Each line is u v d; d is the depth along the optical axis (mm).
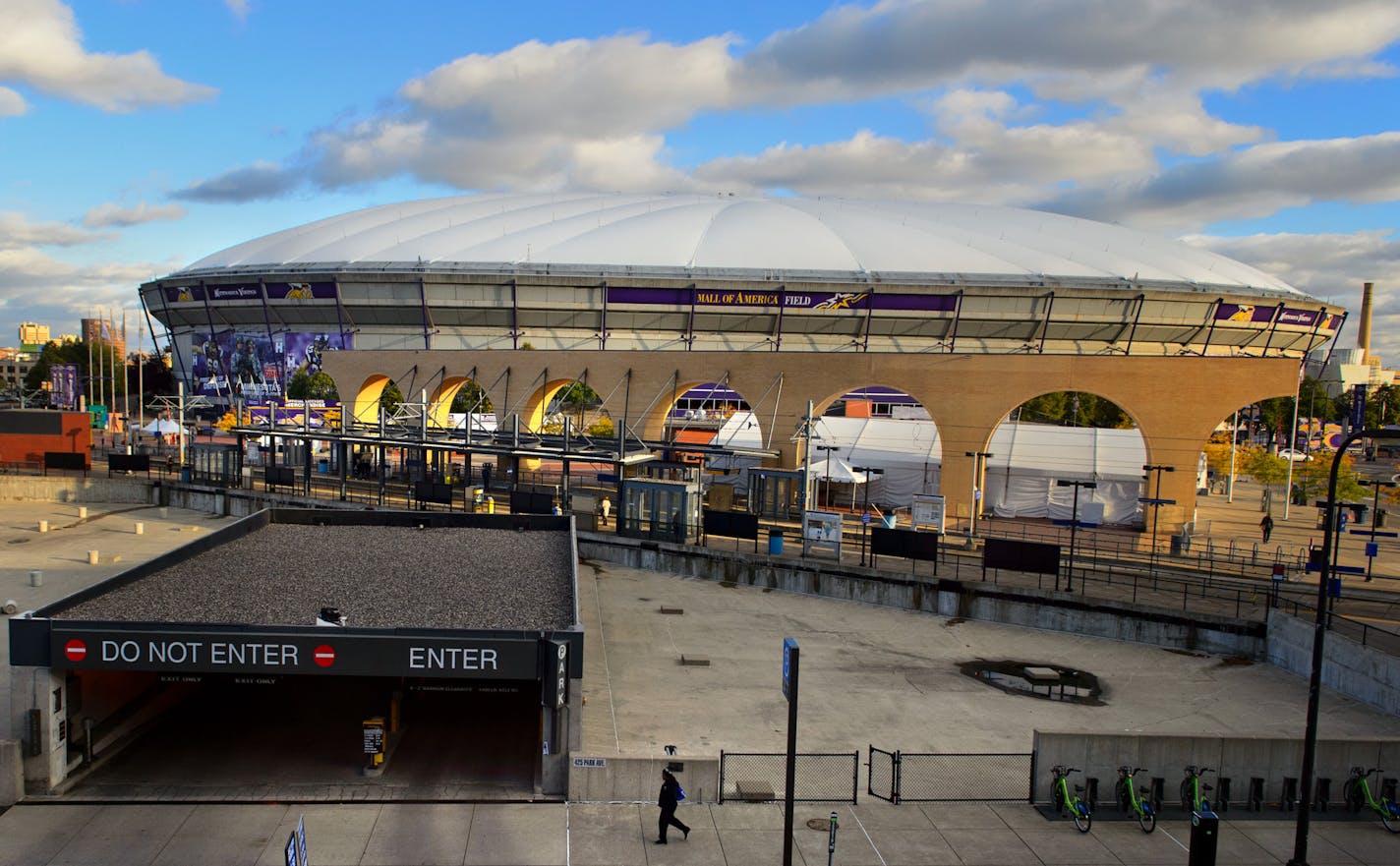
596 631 31297
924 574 35688
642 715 23250
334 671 17766
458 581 24484
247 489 57812
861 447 57406
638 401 60719
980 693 26000
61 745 17828
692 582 39562
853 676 27156
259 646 17625
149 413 128625
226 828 16328
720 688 25641
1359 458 126625
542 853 15781
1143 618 31578
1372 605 32156
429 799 17688
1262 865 15898
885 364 52438
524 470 66312
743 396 56938
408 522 33812
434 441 52625
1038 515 52594
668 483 42406
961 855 16047
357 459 67375
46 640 17281
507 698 24094
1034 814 17703
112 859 15156
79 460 64375
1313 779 18188
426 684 19688
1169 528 48375
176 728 21031
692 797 17984
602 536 43594
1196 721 24016
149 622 17438
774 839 16484
